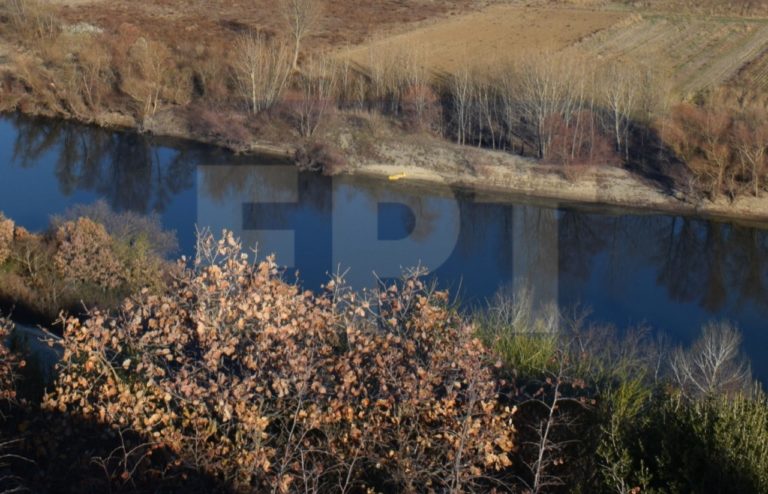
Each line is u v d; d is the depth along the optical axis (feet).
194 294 29.48
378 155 120.16
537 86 121.60
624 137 117.29
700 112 115.44
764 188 107.65
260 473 26.05
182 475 25.80
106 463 26.45
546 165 114.52
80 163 118.01
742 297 87.61
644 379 44.52
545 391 31.40
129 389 27.66
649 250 98.07
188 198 105.40
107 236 66.33
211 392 26.78
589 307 80.89
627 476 26.21
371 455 26.96
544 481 27.81
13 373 30.12
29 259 64.80
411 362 28.04
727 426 25.79
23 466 27.40
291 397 27.76
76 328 31.01
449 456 26.96
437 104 131.13
